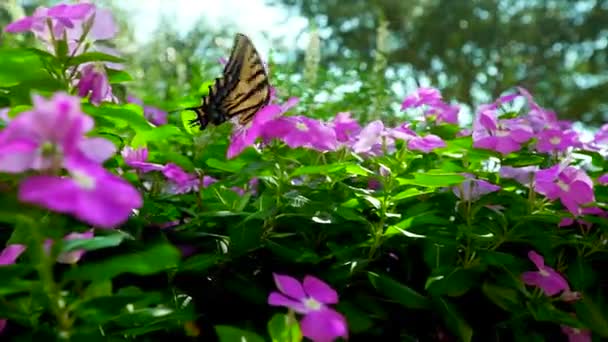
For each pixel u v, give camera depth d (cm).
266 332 39
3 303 29
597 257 49
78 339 27
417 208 44
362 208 46
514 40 465
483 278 43
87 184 23
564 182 43
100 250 34
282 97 74
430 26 461
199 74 80
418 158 50
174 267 37
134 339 35
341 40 464
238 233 41
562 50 473
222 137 53
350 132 53
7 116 32
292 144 40
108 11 39
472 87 463
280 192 42
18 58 36
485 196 43
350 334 40
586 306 45
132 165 44
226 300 40
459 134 64
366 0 466
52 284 27
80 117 24
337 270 41
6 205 26
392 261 45
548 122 53
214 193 48
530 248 48
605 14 460
